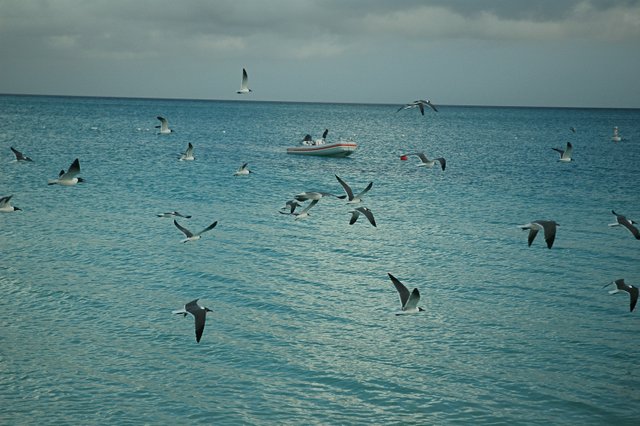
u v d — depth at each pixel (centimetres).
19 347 3234
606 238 5781
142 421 2658
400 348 3388
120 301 3928
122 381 2959
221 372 3083
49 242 5181
